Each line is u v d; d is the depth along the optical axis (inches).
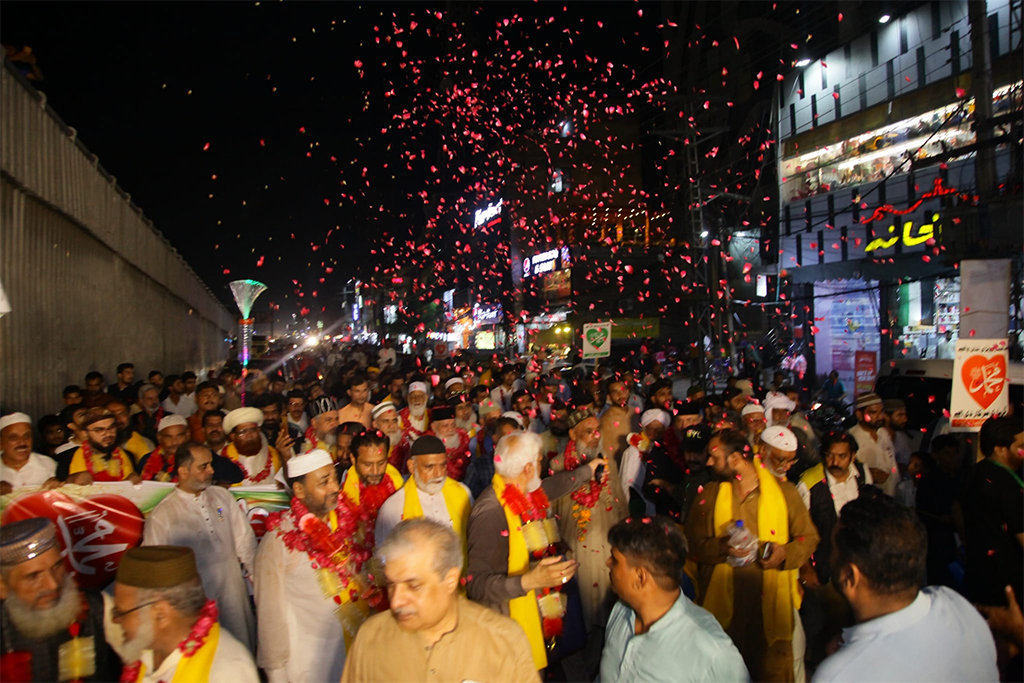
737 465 163.9
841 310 837.8
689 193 762.2
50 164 356.5
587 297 1253.7
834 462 199.5
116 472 225.3
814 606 197.2
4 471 208.8
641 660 103.1
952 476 229.5
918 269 690.2
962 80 645.3
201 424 293.0
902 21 741.9
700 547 165.5
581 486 198.8
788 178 904.9
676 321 1242.6
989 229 450.0
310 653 145.5
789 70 994.1
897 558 85.8
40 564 105.9
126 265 572.7
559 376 505.4
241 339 552.4
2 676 102.7
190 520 163.2
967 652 86.4
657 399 340.5
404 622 94.3
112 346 513.3
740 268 1049.5
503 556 152.5
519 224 1467.8
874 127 759.7
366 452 175.2
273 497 211.2
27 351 330.6
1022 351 414.0
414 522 98.0
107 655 115.1
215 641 104.3
